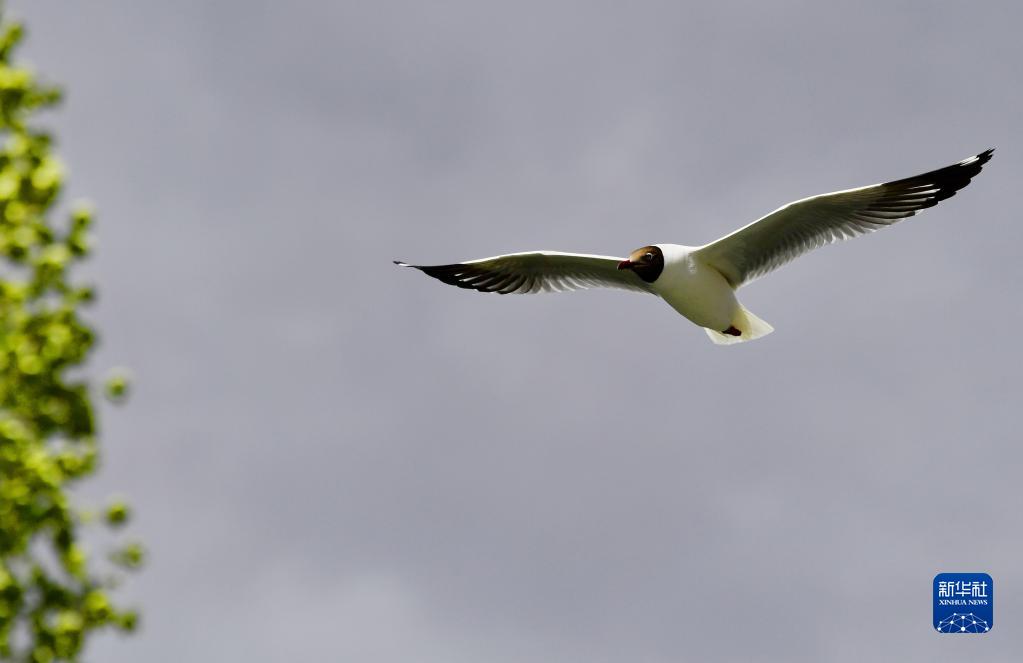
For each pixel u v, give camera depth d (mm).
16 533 11281
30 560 11617
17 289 11656
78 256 12172
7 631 11289
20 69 12242
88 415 11906
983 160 24312
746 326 25250
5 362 11375
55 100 12523
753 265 25125
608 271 26609
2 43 12586
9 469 11250
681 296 24891
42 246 12016
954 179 24219
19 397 11617
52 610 11484
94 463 11938
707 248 24625
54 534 11555
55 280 11953
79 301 12125
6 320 11750
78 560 11648
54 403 11852
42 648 11344
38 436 11812
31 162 11992
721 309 24906
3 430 11102
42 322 11812
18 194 11883
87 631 11656
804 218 24391
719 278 24859
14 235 11734
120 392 12094
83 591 11727
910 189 24141
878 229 24672
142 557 11922
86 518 11703
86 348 11961
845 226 24656
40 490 11320
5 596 10977
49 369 11656
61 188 12023
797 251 24953
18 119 12367
